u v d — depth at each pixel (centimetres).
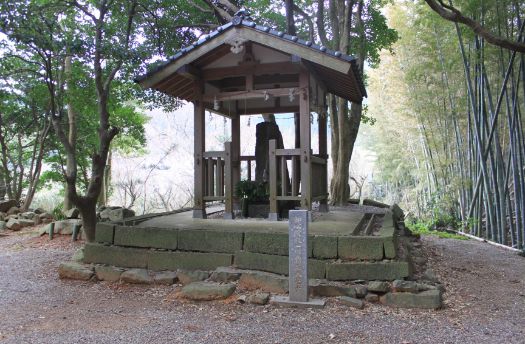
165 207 1561
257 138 730
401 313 412
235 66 634
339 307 422
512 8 986
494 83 1183
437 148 1423
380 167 2641
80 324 392
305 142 613
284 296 445
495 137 1055
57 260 681
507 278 636
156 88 646
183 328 378
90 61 716
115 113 1277
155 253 521
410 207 2064
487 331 379
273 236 481
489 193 1068
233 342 346
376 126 2508
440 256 786
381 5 1241
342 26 1153
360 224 611
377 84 1944
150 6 784
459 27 1029
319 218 674
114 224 556
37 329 379
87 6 779
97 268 532
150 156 2255
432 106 1340
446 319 403
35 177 1255
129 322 396
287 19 1033
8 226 1027
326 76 688
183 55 602
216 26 1025
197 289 453
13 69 834
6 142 1381
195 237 514
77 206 713
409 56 1408
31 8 593
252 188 687
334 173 1142
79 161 1477
